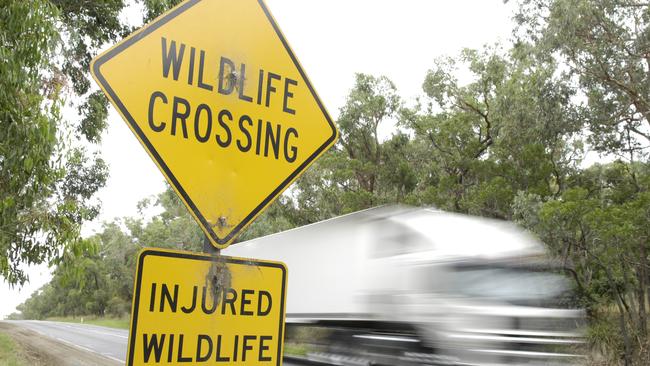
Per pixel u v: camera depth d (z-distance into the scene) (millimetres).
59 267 7402
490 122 30578
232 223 2596
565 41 22406
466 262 8836
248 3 2852
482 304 8523
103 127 15672
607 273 20688
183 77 2576
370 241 10734
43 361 16344
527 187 25469
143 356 2268
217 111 2652
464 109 32219
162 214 71188
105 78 2369
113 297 73625
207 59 2664
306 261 12477
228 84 2703
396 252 9992
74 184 20109
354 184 37281
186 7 2637
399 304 9562
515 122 26234
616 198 25094
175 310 2359
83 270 7383
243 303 2535
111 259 71188
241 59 2777
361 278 10734
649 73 22875
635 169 26422
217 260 2494
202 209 2518
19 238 7195
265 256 14055
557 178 26703
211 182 2572
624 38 22781
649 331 20984
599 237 19172
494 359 8250
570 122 24641
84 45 14047
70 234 7250
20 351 18578
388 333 9695
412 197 30016
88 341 24359
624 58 22516
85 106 15102
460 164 29547
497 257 8852
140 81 2455
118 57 2412
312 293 12047
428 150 33750
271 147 2803
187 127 2547
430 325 8891
